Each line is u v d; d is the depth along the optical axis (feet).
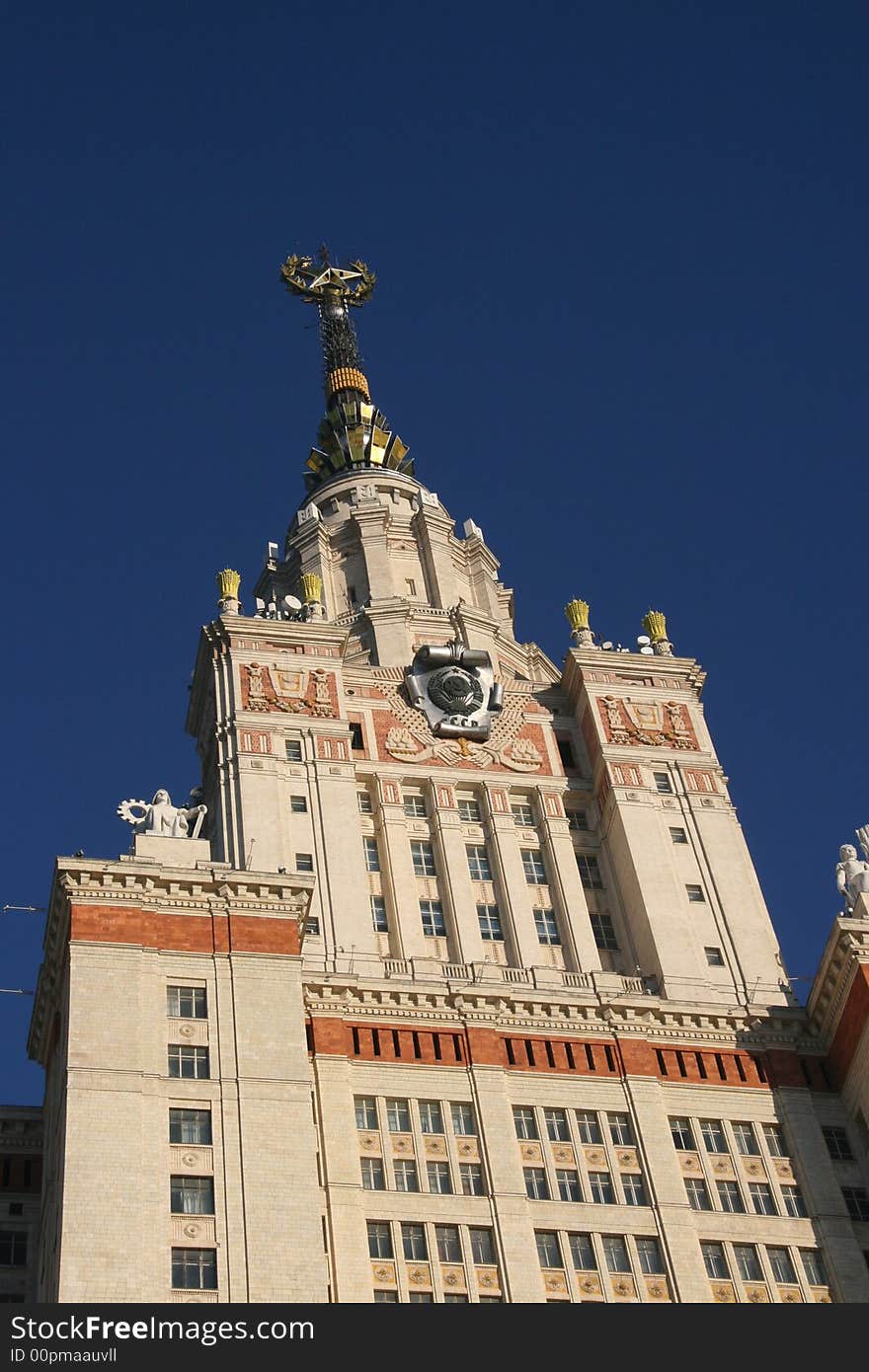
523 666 341.00
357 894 290.35
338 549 362.33
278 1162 240.73
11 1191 277.85
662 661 333.42
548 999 279.69
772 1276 257.75
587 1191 261.44
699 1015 282.97
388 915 296.30
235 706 310.04
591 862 312.09
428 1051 270.46
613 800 312.50
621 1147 267.59
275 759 303.89
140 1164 236.43
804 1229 263.49
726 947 296.10
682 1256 255.91
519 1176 259.39
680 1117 272.92
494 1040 273.54
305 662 319.27
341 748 309.22
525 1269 249.55
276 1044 253.44
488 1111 265.34
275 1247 232.12
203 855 278.67
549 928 299.58
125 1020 250.37
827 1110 277.03
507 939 296.10
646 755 319.68
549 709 329.52
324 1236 246.27
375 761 313.53
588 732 324.19
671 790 316.60
